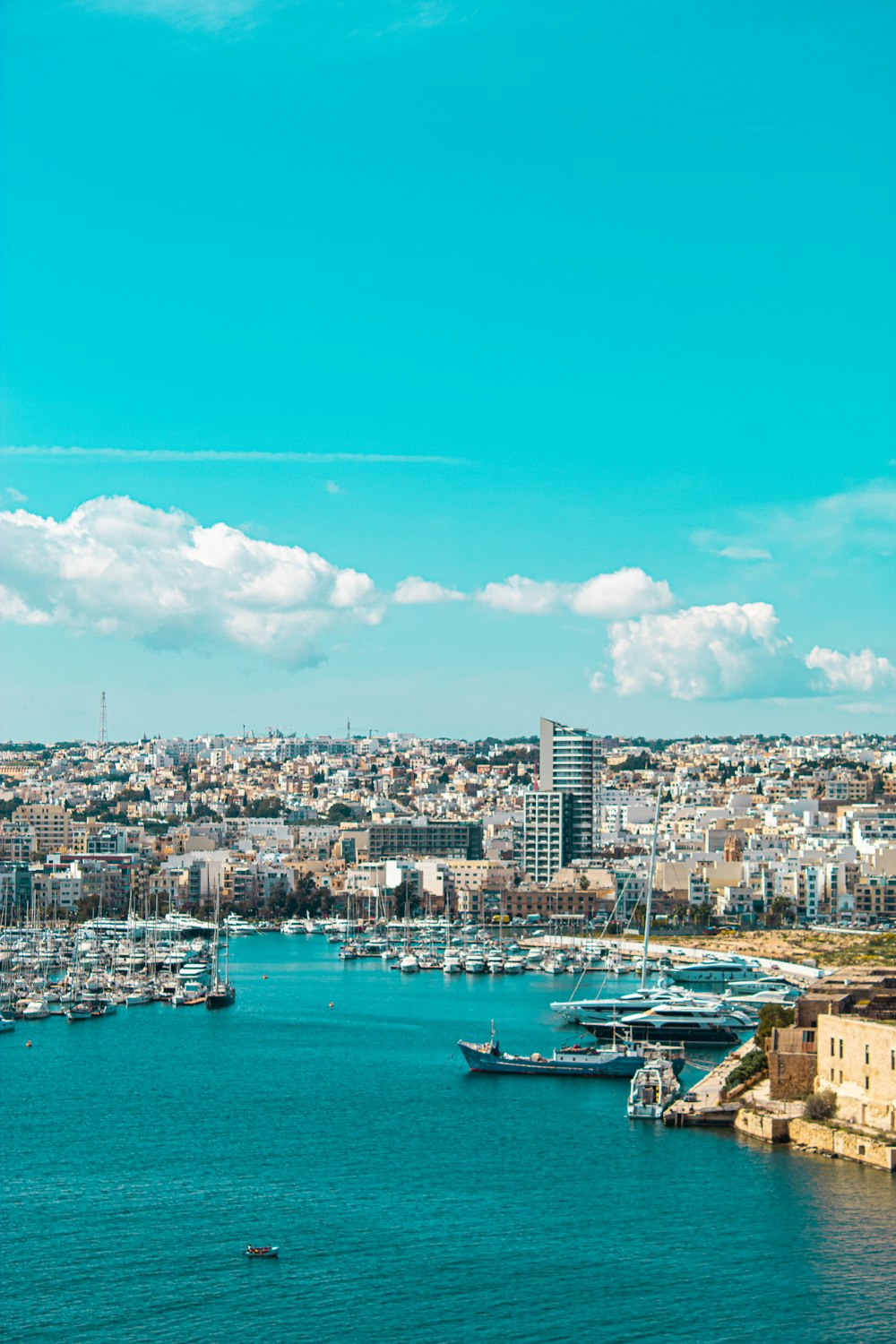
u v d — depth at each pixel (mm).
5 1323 190625
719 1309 193750
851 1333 187000
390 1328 189250
